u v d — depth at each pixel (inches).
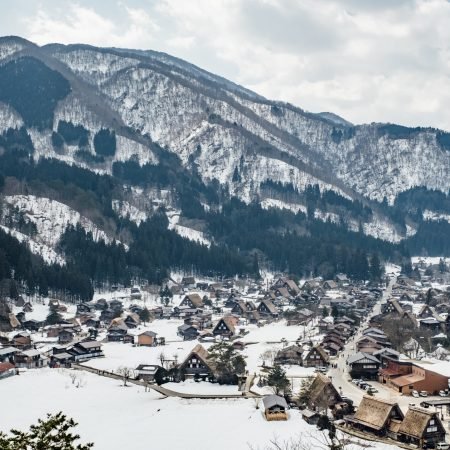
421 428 3351.4
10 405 4377.5
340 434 3486.7
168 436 3575.3
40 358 5851.4
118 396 4606.3
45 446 1240.8
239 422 3779.5
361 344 5935.0
